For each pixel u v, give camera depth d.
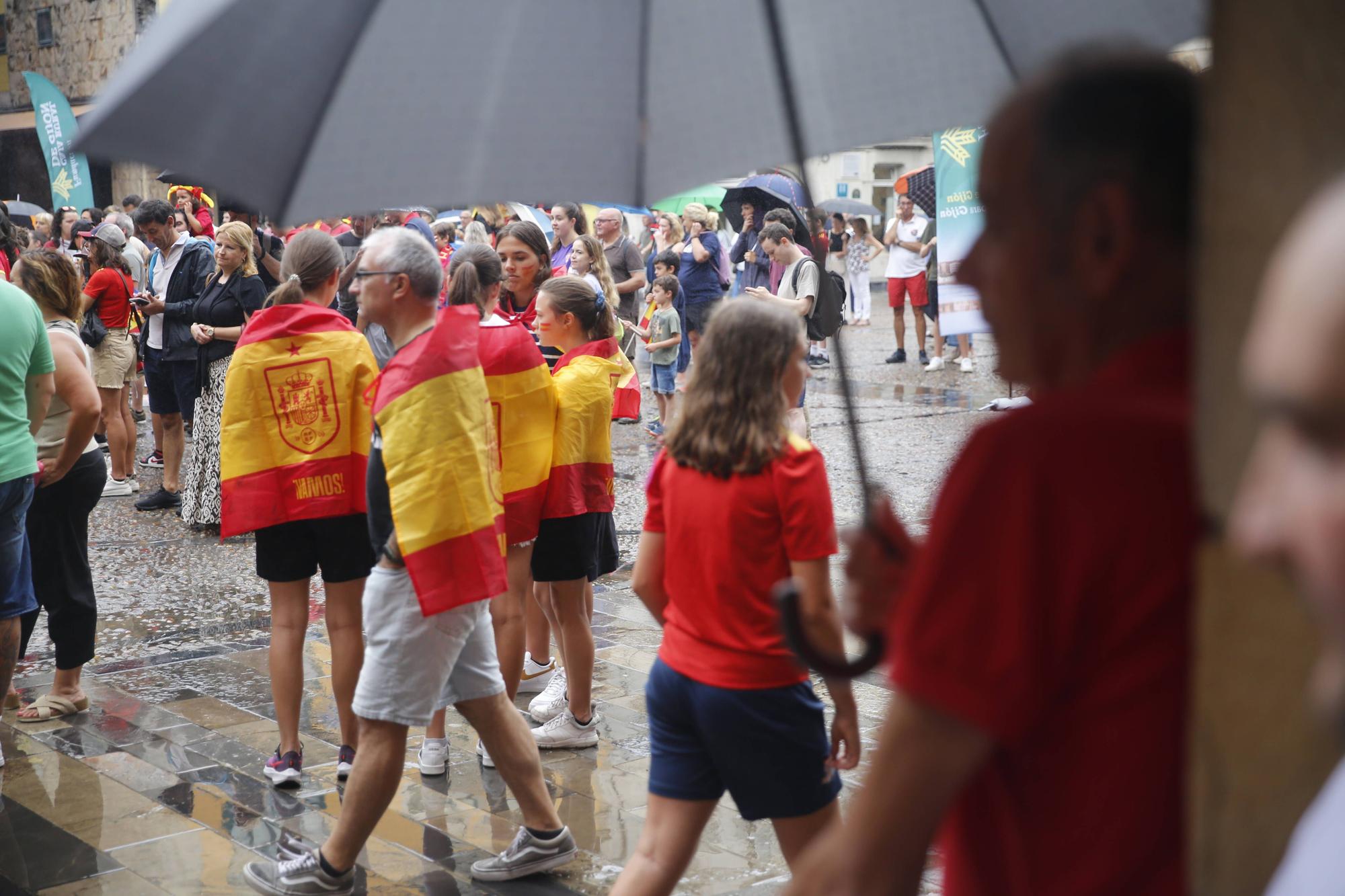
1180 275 1.06
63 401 5.11
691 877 3.87
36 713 5.30
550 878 3.87
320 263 4.55
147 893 3.79
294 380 4.41
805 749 2.80
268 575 4.57
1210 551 0.85
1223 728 0.86
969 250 1.19
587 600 5.04
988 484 1.01
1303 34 0.74
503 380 4.47
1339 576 0.57
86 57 28.67
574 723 4.93
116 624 6.72
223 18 1.39
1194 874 0.88
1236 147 0.78
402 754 3.61
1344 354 0.54
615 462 10.93
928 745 1.02
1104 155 1.05
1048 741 1.03
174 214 9.83
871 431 11.61
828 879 1.11
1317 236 0.56
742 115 1.85
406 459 3.42
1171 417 0.99
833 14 1.88
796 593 1.52
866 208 21.12
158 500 9.52
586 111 1.74
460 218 15.29
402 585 3.49
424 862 3.98
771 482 2.72
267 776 4.64
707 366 2.82
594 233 15.38
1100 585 0.98
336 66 1.51
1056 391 1.04
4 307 4.48
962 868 1.13
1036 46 1.83
